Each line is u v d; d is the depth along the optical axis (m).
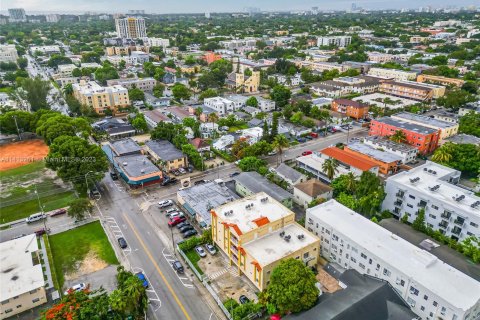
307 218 88.81
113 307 60.78
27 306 70.31
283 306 64.44
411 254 72.31
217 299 72.62
